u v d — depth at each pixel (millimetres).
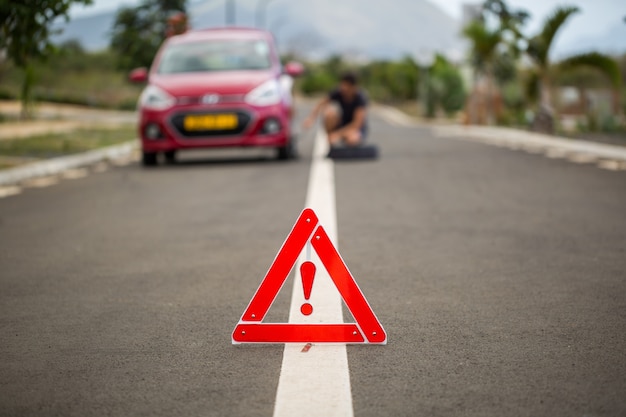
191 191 9227
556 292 4398
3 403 2918
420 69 44938
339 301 4227
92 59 59469
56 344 3617
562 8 19672
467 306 4137
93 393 2998
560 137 17516
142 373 3207
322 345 3527
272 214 7340
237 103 12352
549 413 2740
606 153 12734
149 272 5094
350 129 12758
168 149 12414
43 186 10141
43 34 12094
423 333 3686
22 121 24406
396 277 4805
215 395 2951
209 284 4730
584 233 6098
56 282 4863
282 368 3230
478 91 28688
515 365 3229
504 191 8570
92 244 6117
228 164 12602
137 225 6961
